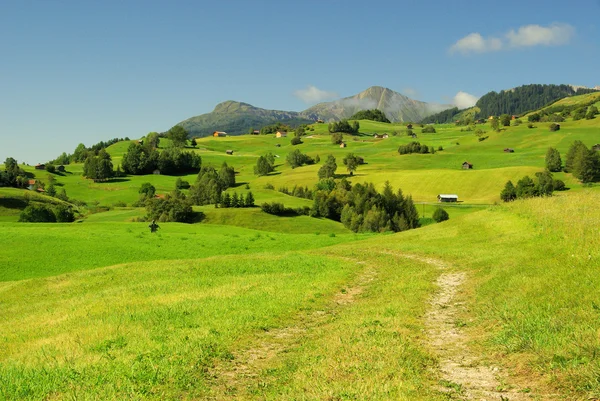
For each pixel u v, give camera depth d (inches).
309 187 7844.5
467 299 946.7
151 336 730.2
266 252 1983.3
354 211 5487.2
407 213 5536.4
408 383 488.7
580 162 6289.4
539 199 2003.0
